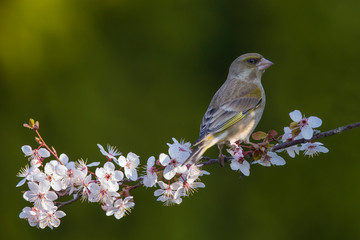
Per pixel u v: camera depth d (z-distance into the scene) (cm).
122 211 596
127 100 1357
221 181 1288
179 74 1405
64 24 1337
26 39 1317
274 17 1410
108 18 1384
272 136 638
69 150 1302
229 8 1440
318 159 1262
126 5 1389
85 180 590
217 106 815
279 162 644
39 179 589
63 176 588
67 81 1330
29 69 1317
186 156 607
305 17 1380
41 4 1323
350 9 1358
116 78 1362
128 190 606
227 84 867
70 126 1312
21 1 1317
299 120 634
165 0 1412
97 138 1312
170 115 1367
